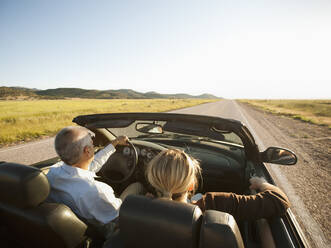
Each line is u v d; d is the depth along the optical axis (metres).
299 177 4.36
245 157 1.93
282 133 9.98
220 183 2.10
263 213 1.01
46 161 2.07
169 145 2.55
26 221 1.01
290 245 1.00
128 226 0.77
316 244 2.38
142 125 2.27
